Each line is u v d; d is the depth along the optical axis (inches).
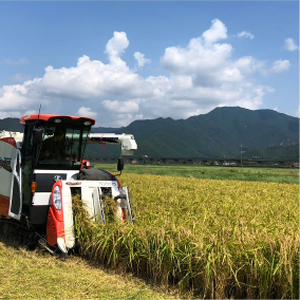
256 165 2645.2
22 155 311.0
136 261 229.1
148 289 209.5
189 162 3026.6
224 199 484.4
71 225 268.5
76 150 311.3
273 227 267.9
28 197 295.6
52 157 299.3
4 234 344.2
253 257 195.9
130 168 1740.9
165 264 212.7
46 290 199.5
